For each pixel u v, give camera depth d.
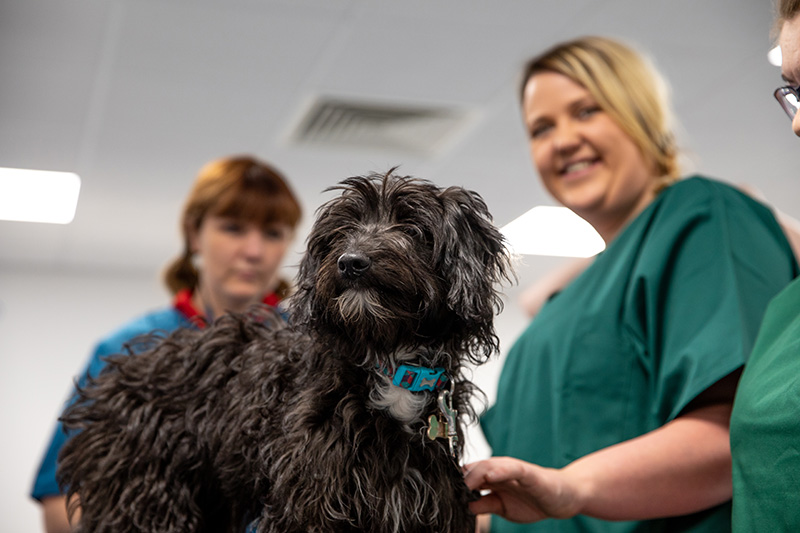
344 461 1.34
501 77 4.57
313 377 1.44
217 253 2.80
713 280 1.73
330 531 1.32
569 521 1.84
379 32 4.06
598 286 1.96
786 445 1.19
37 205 6.59
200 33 4.03
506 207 6.95
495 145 5.58
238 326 1.75
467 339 1.46
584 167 2.18
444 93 4.76
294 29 4.01
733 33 4.25
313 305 1.45
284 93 4.73
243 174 2.81
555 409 1.85
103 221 7.01
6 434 7.99
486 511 1.55
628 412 1.78
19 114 4.98
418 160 5.85
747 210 1.90
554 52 2.26
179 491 1.61
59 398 8.23
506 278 1.53
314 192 6.57
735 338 1.59
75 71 4.44
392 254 1.40
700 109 5.22
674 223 1.86
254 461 1.46
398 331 1.41
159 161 5.76
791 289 1.44
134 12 3.83
